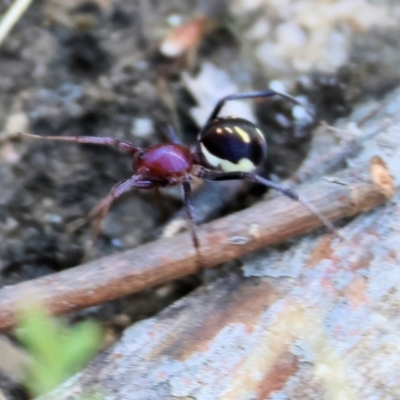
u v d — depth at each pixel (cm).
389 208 7
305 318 7
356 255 7
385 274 7
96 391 6
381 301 7
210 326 7
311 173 7
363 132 7
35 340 6
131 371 7
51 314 7
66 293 7
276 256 7
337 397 6
